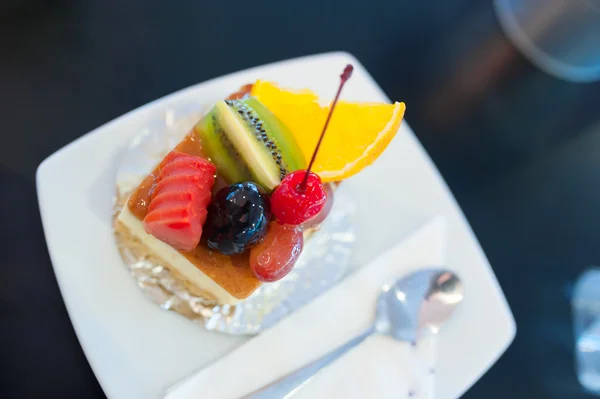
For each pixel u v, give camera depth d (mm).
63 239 343
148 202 320
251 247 311
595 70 462
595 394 395
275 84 362
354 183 385
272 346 340
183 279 346
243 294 325
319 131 330
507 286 409
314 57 403
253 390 332
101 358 331
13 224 364
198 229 297
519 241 420
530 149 442
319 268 365
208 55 421
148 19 418
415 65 449
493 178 430
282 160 320
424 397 347
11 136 378
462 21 468
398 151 393
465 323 369
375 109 328
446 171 426
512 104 452
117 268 345
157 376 335
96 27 408
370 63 442
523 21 461
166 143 364
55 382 345
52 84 392
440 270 368
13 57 391
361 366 345
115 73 403
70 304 335
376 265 363
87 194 352
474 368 363
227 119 320
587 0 422
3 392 338
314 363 342
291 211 296
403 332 354
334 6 450
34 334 349
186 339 342
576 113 458
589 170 444
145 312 342
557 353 400
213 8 430
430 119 436
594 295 412
